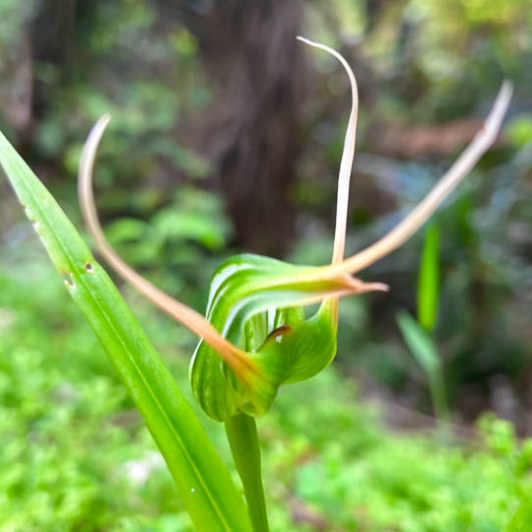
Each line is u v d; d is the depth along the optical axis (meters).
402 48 1.07
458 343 0.72
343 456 0.27
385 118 0.95
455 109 1.02
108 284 0.09
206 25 0.82
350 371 0.69
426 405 0.69
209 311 0.09
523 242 0.82
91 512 0.17
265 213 0.84
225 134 0.83
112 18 0.82
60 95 0.77
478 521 0.17
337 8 1.00
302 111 0.85
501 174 0.84
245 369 0.08
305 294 0.08
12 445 0.17
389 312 0.82
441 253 0.71
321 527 0.19
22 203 0.09
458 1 1.03
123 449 0.19
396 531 0.20
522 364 0.72
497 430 0.16
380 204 0.92
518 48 1.04
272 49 0.81
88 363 0.30
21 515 0.15
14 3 0.76
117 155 0.77
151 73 0.86
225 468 0.09
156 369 0.09
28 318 0.35
